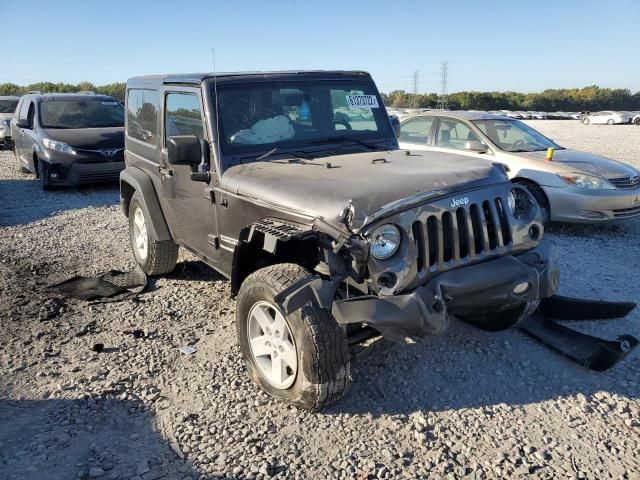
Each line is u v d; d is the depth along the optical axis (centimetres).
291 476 294
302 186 358
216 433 332
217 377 395
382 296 315
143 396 373
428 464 301
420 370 395
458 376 388
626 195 745
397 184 343
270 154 436
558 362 403
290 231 334
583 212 746
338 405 356
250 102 450
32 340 458
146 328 477
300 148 455
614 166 780
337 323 323
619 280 570
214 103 434
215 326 478
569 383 377
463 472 295
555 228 805
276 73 477
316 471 298
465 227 348
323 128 482
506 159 807
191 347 440
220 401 365
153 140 542
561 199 755
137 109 586
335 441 322
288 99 469
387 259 320
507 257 365
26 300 541
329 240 324
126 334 466
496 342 433
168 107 500
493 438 322
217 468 301
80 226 841
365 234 310
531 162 786
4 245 741
